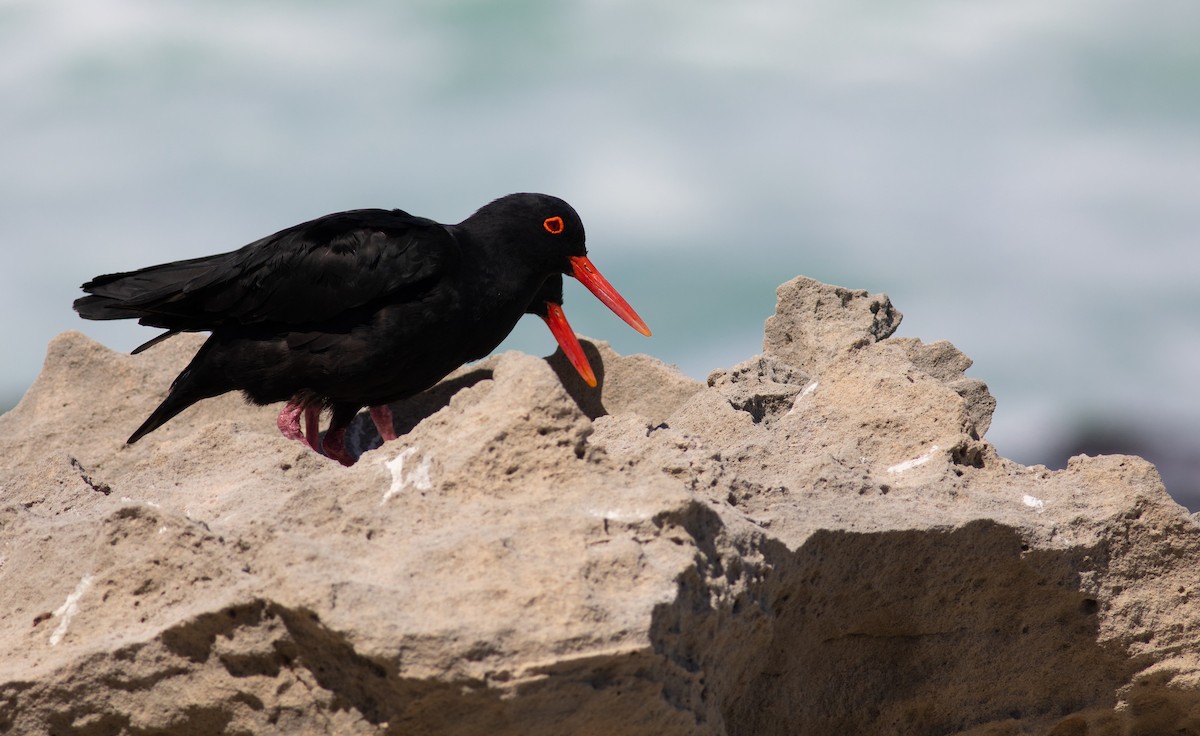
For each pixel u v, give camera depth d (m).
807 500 10.90
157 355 18.44
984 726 11.68
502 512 9.05
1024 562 11.10
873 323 17.00
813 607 10.60
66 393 17.34
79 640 9.47
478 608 8.27
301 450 12.12
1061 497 11.79
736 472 11.02
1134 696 11.80
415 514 9.26
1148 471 11.88
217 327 16.78
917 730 11.48
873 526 10.52
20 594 10.21
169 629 9.02
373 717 8.71
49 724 9.27
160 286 16.67
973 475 11.95
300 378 16.55
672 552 8.77
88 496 11.93
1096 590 11.45
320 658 8.75
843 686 11.16
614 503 9.08
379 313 16.38
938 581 10.99
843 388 12.99
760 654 10.31
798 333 16.97
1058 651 11.64
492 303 17.22
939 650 11.32
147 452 16.55
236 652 8.94
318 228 16.42
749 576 9.40
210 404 18.03
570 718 8.52
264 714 9.04
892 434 12.27
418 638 8.05
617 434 11.16
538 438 9.38
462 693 8.09
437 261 16.45
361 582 8.48
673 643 8.64
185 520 9.50
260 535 9.22
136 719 9.22
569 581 8.31
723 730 9.61
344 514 9.30
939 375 16.55
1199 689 11.62
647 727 8.80
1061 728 11.98
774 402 14.66
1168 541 11.69
